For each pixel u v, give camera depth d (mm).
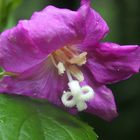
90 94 89
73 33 83
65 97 90
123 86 192
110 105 93
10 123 83
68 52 93
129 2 201
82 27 83
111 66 92
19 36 80
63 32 82
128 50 89
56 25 81
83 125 90
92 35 88
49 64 92
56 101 93
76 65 94
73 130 87
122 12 204
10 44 81
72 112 93
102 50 91
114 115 93
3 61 83
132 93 192
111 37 206
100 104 92
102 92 93
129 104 191
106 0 221
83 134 88
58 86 93
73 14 82
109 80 93
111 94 93
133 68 91
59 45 84
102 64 92
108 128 186
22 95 92
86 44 91
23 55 83
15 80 88
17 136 82
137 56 90
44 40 81
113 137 187
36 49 83
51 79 92
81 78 93
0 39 81
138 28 199
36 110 90
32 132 83
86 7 82
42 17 81
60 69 91
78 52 93
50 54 92
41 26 80
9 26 112
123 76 92
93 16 86
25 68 85
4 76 86
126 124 190
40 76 91
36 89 91
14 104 88
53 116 90
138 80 191
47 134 85
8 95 90
